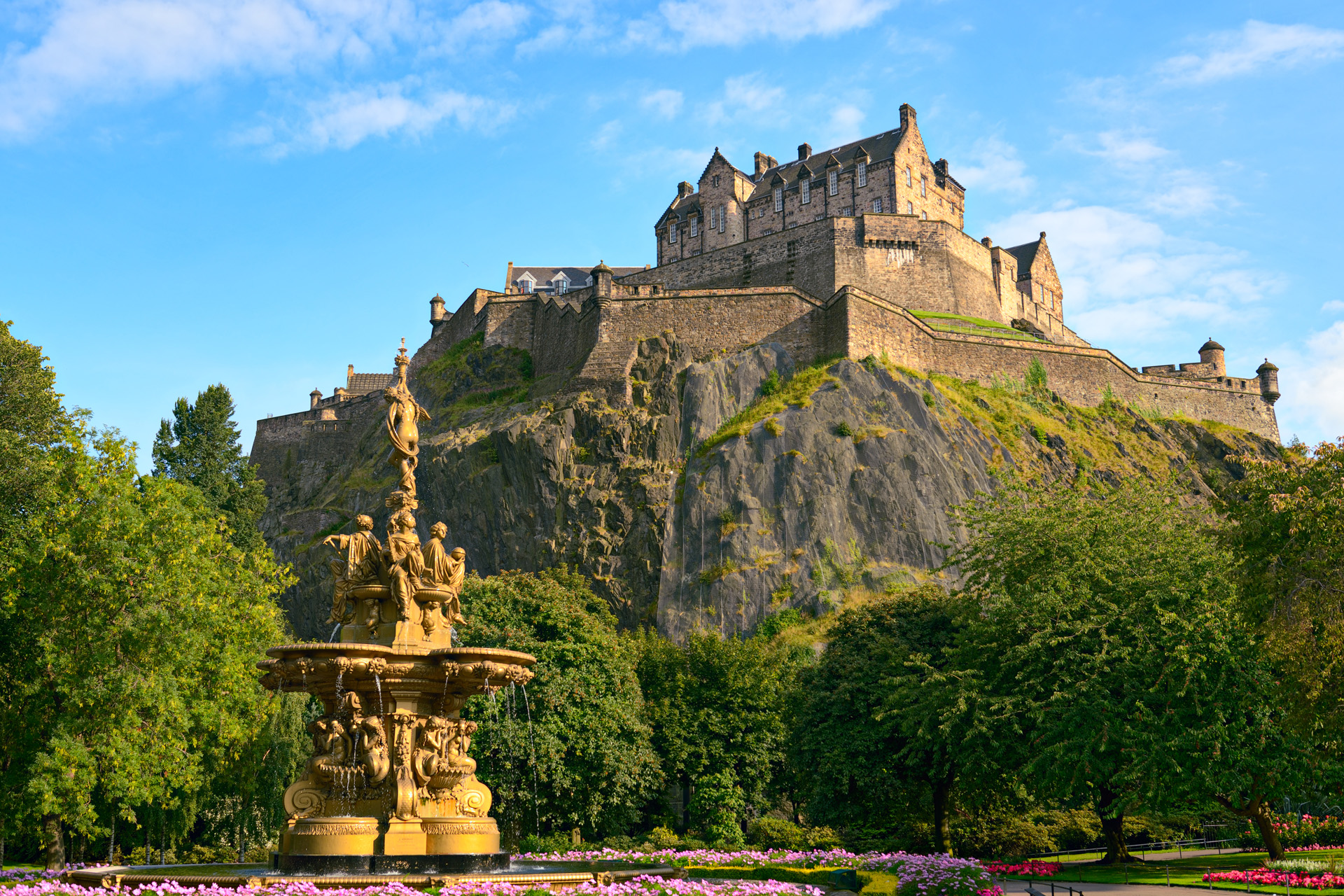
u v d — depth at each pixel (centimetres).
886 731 3834
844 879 2359
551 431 8300
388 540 1970
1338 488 2608
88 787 3027
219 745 3888
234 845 4538
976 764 3362
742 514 7750
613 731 4356
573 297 10250
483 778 4034
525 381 9644
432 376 10162
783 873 2412
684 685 5178
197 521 4116
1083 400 9506
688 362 8725
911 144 10781
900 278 9900
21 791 3197
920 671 3912
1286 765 2927
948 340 9194
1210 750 2898
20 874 2155
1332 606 2570
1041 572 3444
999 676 3312
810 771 4222
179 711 3294
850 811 4028
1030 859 3781
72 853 4225
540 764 4050
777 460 7950
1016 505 3819
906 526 7688
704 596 7444
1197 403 10119
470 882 1628
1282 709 2908
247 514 6950
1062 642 3209
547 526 8081
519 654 1897
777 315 8969
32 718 3241
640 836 4241
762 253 10212
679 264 10644
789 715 5103
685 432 8362
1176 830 4656
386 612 1939
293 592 8919
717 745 4922
